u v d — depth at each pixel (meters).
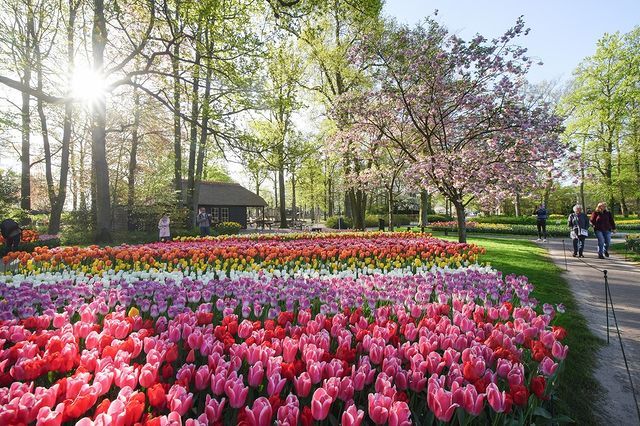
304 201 56.41
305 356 2.66
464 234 12.30
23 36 12.68
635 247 14.06
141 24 14.79
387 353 2.81
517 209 39.25
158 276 6.35
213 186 38.53
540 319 3.63
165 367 2.55
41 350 3.08
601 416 3.43
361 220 26.70
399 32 12.36
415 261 7.97
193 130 22.19
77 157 29.78
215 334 3.21
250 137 13.34
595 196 39.28
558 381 2.98
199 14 11.85
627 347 4.95
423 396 2.58
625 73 32.16
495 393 2.13
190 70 14.55
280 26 12.55
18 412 1.78
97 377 2.15
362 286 5.34
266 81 14.61
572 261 12.54
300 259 8.43
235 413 2.21
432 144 14.38
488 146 12.08
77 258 8.35
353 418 1.82
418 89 12.14
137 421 1.89
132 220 24.28
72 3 15.12
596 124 34.03
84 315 3.50
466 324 3.48
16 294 4.64
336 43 22.31
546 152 11.05
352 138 15.29
